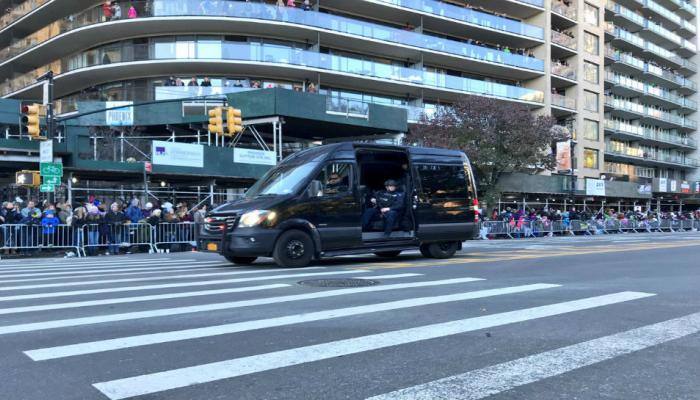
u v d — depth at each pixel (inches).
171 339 202.2
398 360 179.2
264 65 1230.9
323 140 1296.8
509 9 1723.7
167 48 1214.9
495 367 173.0
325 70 1286.9
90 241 629.9
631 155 2310.5
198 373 164.7
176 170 835.4
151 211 700.0
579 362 178.7
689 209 2539.4
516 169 1291.8
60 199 872.9
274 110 959.6
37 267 463.8
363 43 1380.4
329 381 158.9
